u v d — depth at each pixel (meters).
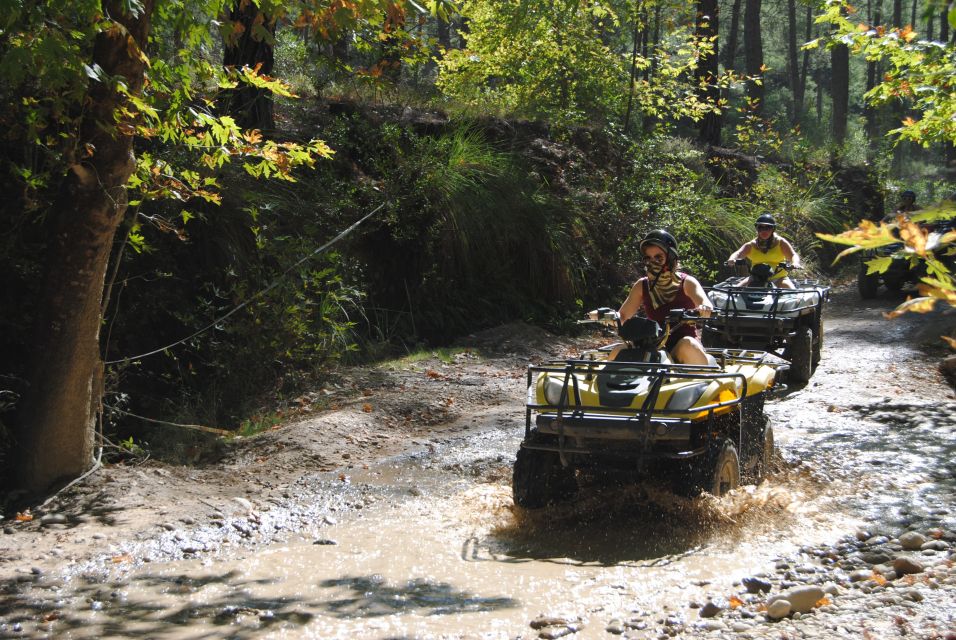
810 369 10.24
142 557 5.27
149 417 8.98
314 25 6.25
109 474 6.75
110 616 4.36
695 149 20.81
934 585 4.27
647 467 5.98
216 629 4.16
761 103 42.16
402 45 7.60
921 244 1.63
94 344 6.66
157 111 6.44
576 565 4.96
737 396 6.02
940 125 6.91
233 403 9.52
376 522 5.92
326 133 13.51
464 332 13.01
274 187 12.05
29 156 8.38
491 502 6.22
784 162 24.16
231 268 10.23
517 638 3.95
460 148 14.43
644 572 4.79
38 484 6.59
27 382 6.60
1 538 5.63
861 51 7.13
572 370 5.67
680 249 16.20
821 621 3.92
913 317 14.07
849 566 4.79
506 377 10.73
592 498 6.05
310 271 10.86
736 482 5.81
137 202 7.21
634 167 17.09
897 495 6.10
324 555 5.25
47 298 6.44
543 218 14.40
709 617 4.09
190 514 6.08
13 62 4.80
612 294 15.19
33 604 4.53
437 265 13.12
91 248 6.36
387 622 4.18
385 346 11.88
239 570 5.01
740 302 10.57
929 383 9.89
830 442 7.55
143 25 6.10
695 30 19.72
